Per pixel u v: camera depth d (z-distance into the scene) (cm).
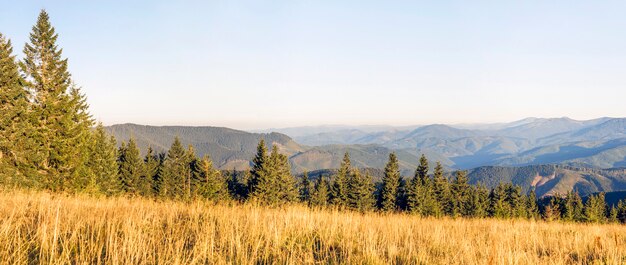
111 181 4875
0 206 738
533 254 717
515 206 6931
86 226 659
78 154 3294
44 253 493
